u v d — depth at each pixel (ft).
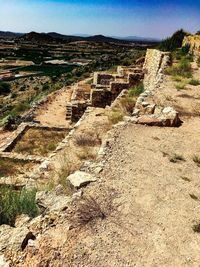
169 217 22.41
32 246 18.38
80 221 20.81
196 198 25.02
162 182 27.12
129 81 95.40
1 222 21.68
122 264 17.84
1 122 79.00
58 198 23.34
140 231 20.67
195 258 18.84
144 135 37.86
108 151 32.45
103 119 52.80
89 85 116.88
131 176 27.63
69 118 85.15
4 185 35.32
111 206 22.97
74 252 18.31
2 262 17.24
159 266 17.98
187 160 31.86
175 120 41.70
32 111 90.48
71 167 34.01
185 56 101.45
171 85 61.31
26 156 47.60
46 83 229.25
